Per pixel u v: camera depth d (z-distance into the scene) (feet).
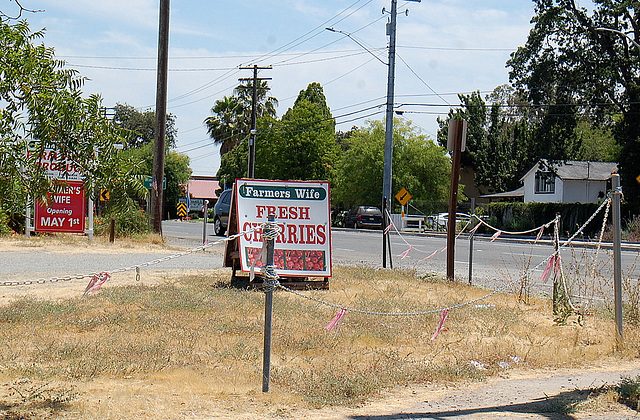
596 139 224.12
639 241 104.58
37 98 15.39
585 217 131.95
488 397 19.81
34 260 50.55
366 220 157.99
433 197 194.80
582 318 31.24
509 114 248.11
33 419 16.11
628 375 22.43
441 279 44.57
